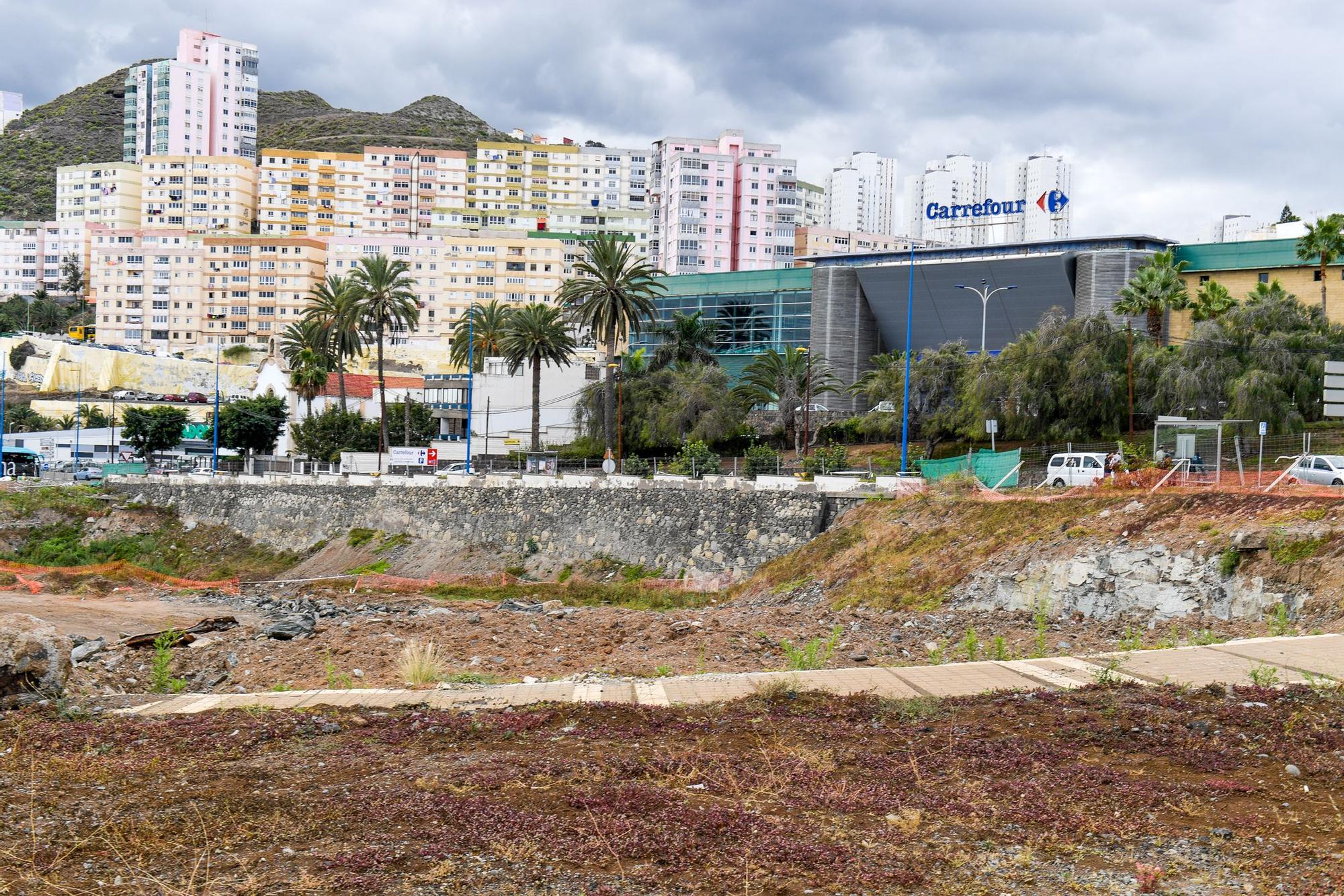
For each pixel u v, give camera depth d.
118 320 196.00
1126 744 9.80
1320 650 14.73
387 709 12.38
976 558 33.78
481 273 182.88
